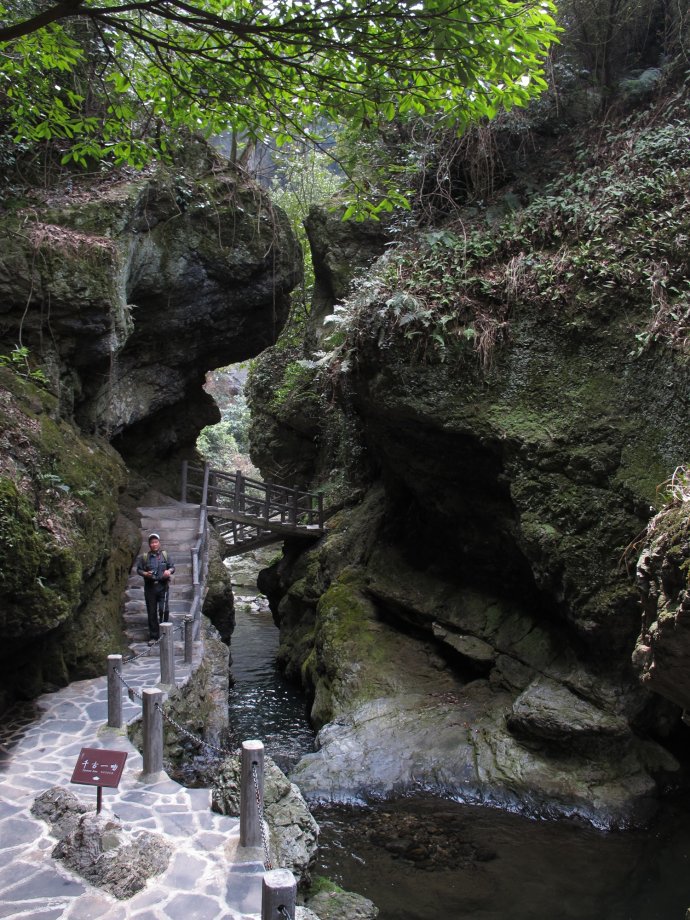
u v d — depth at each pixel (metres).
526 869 6.18
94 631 8.80
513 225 10.07
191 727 7.90
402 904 5.59
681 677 5.22
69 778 5.78
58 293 9.46
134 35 4.48
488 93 4.76
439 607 10.70
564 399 8.73
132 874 4.25
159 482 15.24
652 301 8.32
